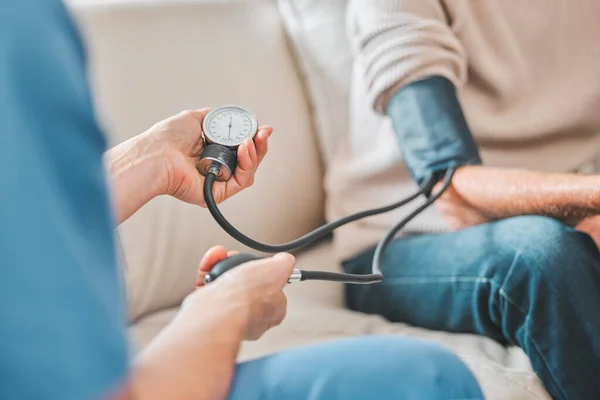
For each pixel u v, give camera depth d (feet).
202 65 4.27
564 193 3.43
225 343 1.86
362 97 4.45
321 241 4.82
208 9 4.45
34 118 1.14
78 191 1.21
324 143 4.80
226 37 4.45
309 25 4.75
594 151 4.56
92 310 1.11
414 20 4.06
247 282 2.05
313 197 4.77
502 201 3.61
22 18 1.16
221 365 1.81
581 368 3.26
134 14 4.10
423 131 3.76
